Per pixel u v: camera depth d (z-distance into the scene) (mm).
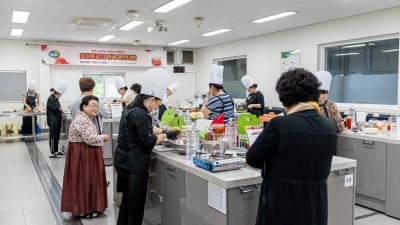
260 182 1822
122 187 2635
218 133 2518
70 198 3314
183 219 2217
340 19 6676
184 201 2186
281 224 1495
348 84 6828
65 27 7492
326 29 6980
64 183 3312
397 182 3359
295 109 1536
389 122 3807
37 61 9562
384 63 6113
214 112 3357
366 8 5828
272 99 8500
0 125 9258
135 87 4836
